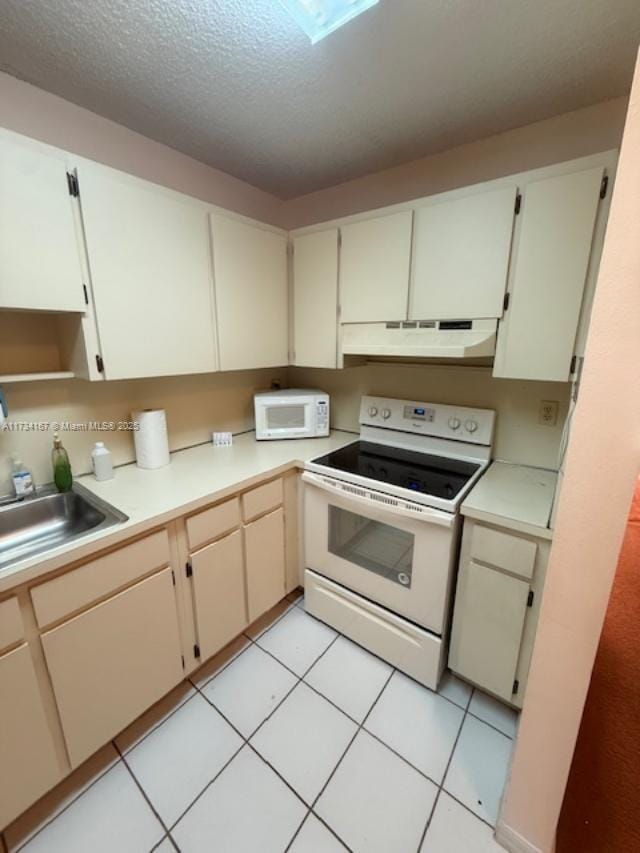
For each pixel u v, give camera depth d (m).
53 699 1.11
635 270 0.68
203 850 1.08
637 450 0.73
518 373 1.44
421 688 1.57
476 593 1.40
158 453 1.74
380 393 2.18
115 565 1.20
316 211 2.28
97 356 1.34
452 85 1.32
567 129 1.49
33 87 1.32
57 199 1.18
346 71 1.25
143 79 1.29
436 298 1.58
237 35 1.10
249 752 1.33
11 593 0.99
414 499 1.46
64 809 1.17
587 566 0.82
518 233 1.36
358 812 1.16
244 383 2.35
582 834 0.84
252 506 1.68
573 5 0.99
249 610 1.75
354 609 1.75
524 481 1.57
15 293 1.12
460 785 1.23
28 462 1.47
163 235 1.48
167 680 1.42
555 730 0.93
